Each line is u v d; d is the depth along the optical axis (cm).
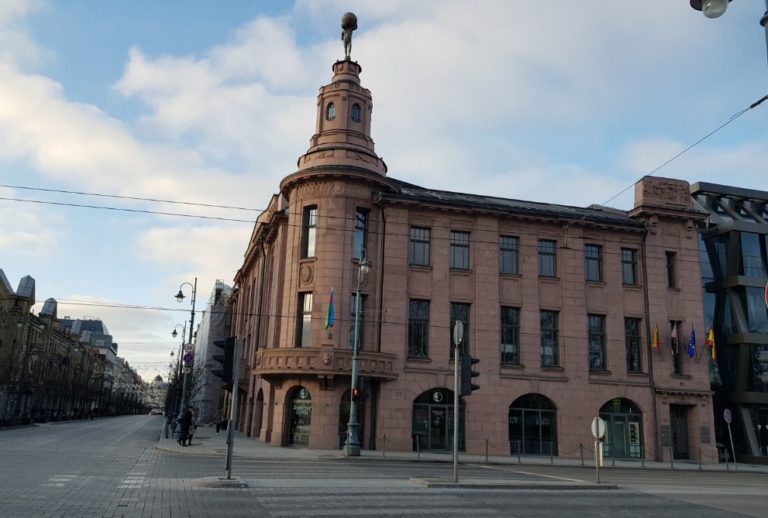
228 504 1161
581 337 3559
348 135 3509
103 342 16575
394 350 3284
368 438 3177
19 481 1398
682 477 2489
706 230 4188
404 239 3431
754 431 3912
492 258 3528
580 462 3119
